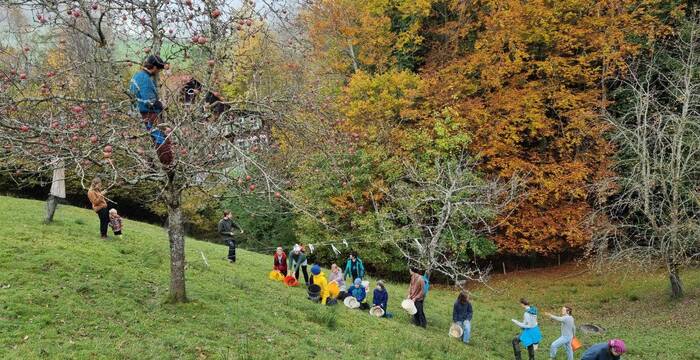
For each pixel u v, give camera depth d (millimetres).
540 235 24156
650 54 25141
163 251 15469
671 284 19000
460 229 23141
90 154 8039
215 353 8898
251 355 9141
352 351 10836
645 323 17328
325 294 14555
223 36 9062
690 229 17250
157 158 9141
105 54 9562
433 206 21703
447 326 16344
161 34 9172
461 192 21234
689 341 15023
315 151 12188
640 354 14523
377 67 26469
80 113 7906
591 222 20250
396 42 27250
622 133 18969
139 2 9070
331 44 25359
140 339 8891
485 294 23188
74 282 10906
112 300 10328
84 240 14617
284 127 10055
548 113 27188
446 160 23250
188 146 9211
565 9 25828
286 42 12773
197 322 10148
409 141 23406
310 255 25719
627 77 24250
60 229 15523
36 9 8703
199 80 9609
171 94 8664
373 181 22531
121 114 8961
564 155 25531
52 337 8344
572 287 22594
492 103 25219
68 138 7844
